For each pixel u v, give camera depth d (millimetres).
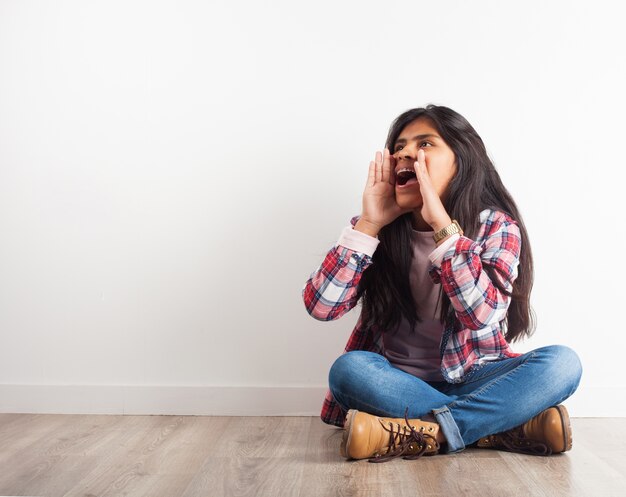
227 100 2332
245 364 2316
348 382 1784
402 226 1890
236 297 2322
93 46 2350
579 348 2271
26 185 2350
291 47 2326
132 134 2340
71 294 2340
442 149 1848
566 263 2277
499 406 1698
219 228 2326
